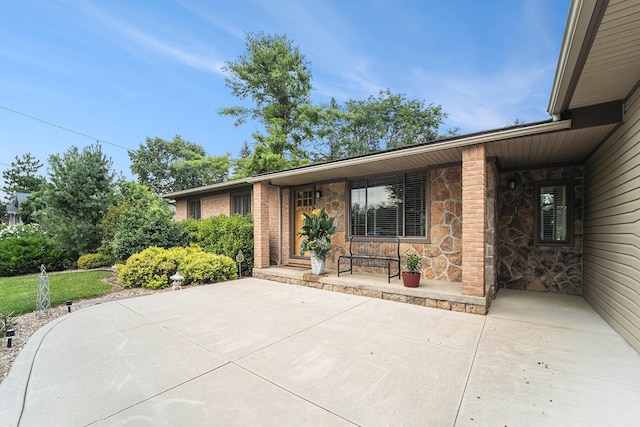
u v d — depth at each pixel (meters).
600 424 2.05
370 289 5.74
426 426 2.04
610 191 4.07
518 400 2.33
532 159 5.67
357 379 2.66
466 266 4.72
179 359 3.09
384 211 6.96
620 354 3.13
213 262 7.38
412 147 5.17
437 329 3.91
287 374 2.76
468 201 4.72
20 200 27.77
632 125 3.33
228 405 2.29
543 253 6.05
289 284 7.02
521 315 4.49
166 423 2.08
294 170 7.14
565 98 3.50
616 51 2.58
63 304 5.41
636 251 3.19
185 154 28.42
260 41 19.25
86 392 2.48
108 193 10.18
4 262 8.56
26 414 2.18
